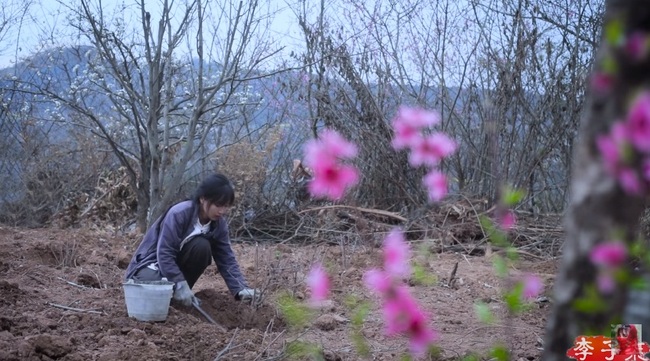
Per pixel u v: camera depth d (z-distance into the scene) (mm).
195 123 8734
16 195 11273
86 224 9883
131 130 10453
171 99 9305
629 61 1532
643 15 1523
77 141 11367
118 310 5121
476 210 8656
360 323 2830
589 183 1627
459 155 9383
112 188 10023
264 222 9883
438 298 5980
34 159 11383
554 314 1765
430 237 8656
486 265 7379
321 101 9945
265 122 11039
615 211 1612
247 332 4680
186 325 4848
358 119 9719
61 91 11562
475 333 4961
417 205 9336
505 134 9258
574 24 9445
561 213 8984
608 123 1573
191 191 10438
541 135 9352
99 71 9922
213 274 6801
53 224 10219
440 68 10023
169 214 5227
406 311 2201
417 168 9391
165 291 4832
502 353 2459
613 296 1684
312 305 4762
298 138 10844
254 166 9914
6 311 4926
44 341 4020
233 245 8641
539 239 8273
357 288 6062
